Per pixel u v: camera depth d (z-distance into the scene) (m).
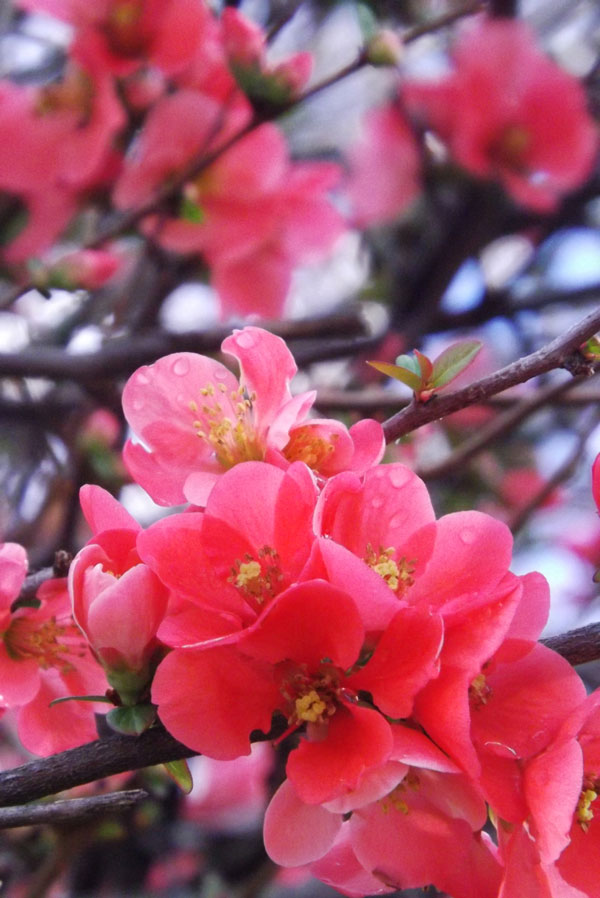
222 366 0.44
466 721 0.39
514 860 0.40
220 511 0.40
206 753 0.40
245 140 0.63
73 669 0.45
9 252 0.64
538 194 0.75
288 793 0.40
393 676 0.40
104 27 0.58
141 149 0.60
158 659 0.41
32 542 0.77
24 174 0.60
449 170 0.78
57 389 0.79
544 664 0.41
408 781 0.41
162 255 0.67
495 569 0.41
